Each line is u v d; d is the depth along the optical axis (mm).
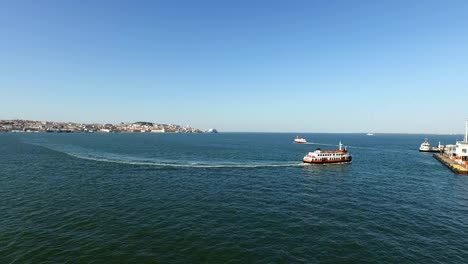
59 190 54844
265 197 52781
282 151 157500
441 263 28703
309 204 48562
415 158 129125
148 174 74750
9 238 32062
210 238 33281
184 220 39094
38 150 133500
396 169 93062
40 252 28953
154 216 40469
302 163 104375
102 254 28828
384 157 131750
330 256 29609
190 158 112562
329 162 104188
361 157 130625
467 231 37250
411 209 46594
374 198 53562
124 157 111625
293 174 80188
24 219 38188
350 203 49688
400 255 30156
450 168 92000
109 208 43781
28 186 57719
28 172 74062
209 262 27828
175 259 28203
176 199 49875
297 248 31234
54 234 33469
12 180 63469
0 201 46344
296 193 56625
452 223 40156
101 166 87188
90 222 37594
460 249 31891
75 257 28109
